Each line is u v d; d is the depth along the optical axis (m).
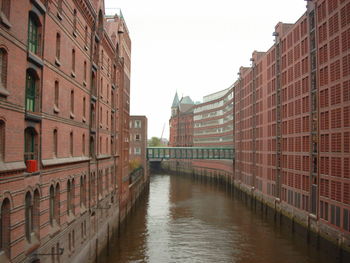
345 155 28.02
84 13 23.45
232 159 82.69
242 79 76.56
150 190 78.75
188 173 125.25
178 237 36.78
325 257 30.61
